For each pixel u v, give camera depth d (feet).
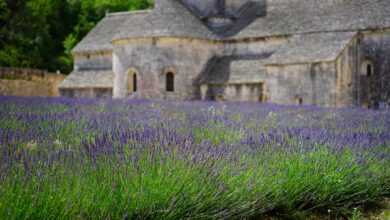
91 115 56.70
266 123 54.29
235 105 101.04
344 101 127.85
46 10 246.27
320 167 27.96
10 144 28.94
